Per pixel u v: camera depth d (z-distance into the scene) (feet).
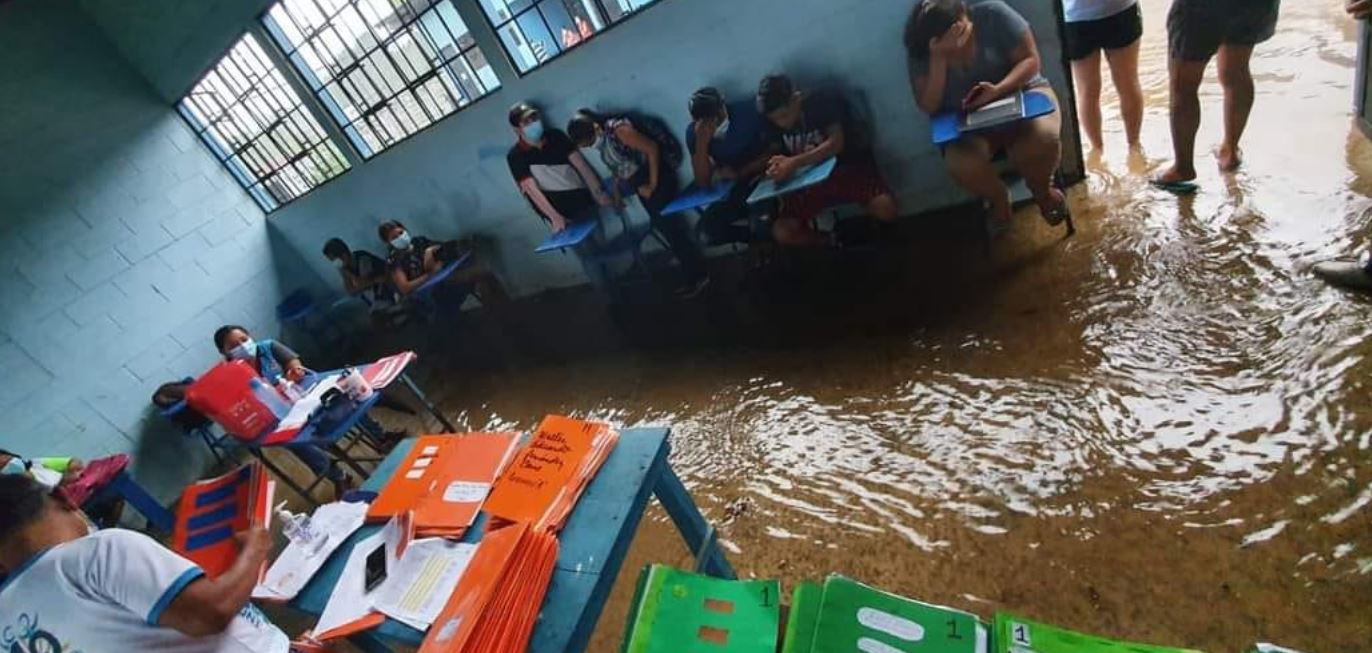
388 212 16.28
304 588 4.96
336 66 13.78
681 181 12.05
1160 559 5.20
